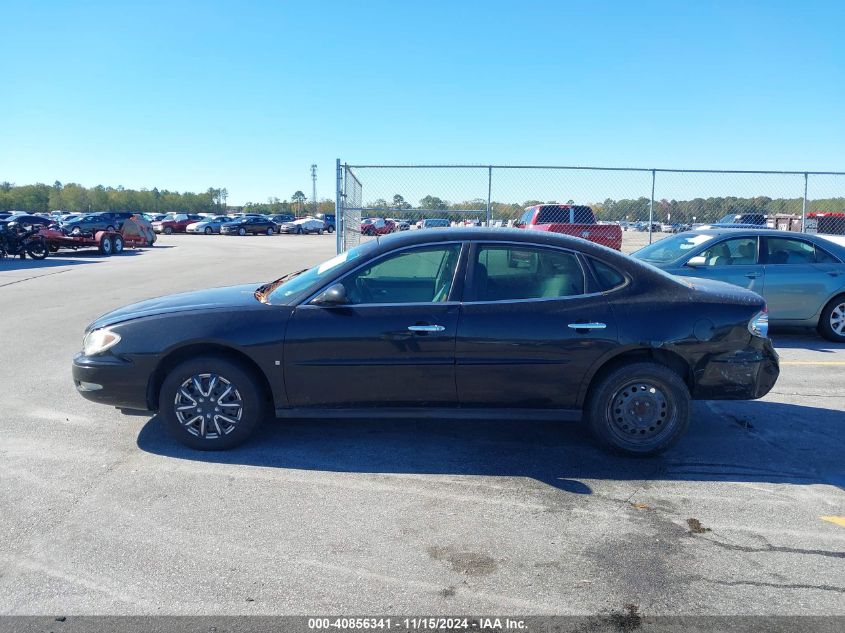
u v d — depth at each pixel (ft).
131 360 14.23
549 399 14.29
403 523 11.48
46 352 24.90
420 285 14.66
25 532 11.03
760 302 14.84
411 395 14.23
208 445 14.57
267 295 15.48
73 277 52.95
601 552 10.59
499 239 14.62
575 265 14.49
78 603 9.09
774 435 16.12
